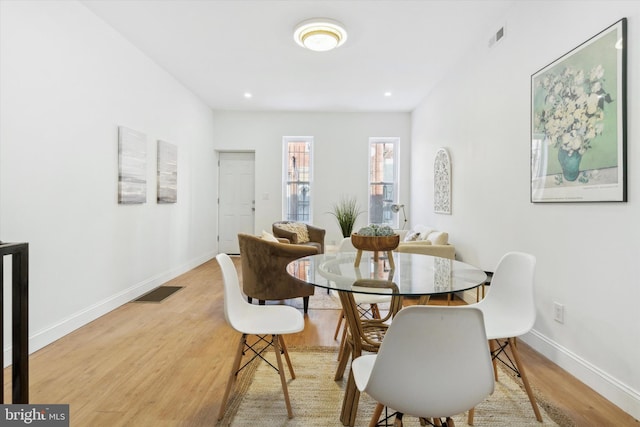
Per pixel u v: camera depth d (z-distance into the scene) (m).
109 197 3.11
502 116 2.80
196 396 1.78
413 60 3.79
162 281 4.14
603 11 1.76
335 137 6.11
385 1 2.67
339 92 4.96
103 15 2.90
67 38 2.58
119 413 1.63
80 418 1.59
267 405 1.71
